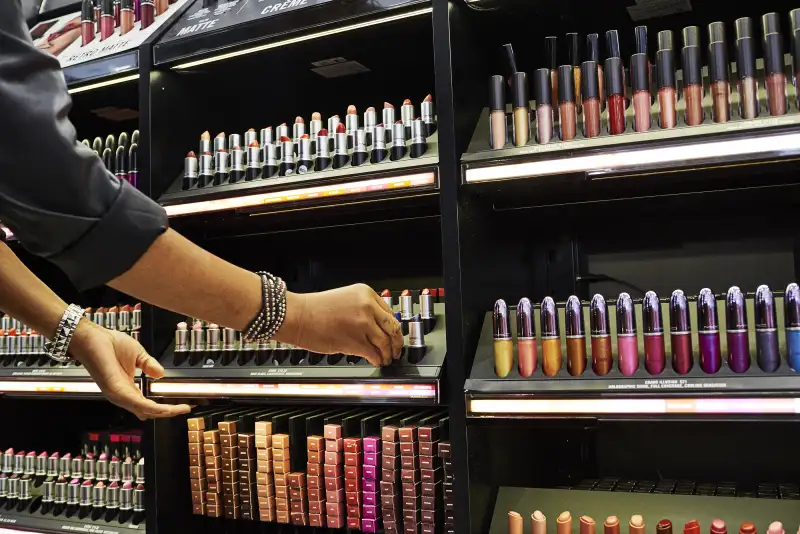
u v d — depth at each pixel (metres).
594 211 1.80
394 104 2.08
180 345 1.83
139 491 1.94
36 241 0.65
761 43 1.50
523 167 1.43
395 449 1.58
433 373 1.48
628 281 1.78
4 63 0.61
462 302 1.47
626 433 1.79
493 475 1.59
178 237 0.72
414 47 1.80
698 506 1.51
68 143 0.62
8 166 0.61
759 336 1.30
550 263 1.85
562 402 1.37
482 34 1.70
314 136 1.74
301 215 1.93
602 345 1.39
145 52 1.88
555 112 1.51
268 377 1.65
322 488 1.67
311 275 2.17
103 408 2.55
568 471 1.83
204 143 1.86
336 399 1.57
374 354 1.00
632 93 1.42
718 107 1.35
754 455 1.68
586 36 1.62
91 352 0.86
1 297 0.85
